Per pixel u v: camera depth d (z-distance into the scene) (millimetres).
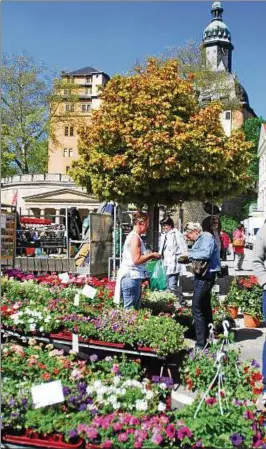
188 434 4125
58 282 10461
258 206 75562
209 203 20016
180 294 11820
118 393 4781
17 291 8664
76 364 5570
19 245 19438
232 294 10977
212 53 81438
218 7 82312
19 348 5785
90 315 7582
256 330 10219
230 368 5785
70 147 88250
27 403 4426
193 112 20469
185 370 5965
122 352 6641
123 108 19844
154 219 20031
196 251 7918
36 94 54969
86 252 17250
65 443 4102
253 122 83062
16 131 55312
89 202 59938
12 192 63219
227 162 20156
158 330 6762
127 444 4031
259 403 5363
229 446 4098
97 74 94312
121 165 19344
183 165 18766
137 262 7762
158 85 19797
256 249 6461
